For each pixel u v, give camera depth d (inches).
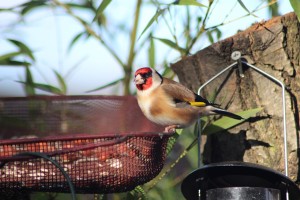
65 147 361.7
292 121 430.3
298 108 431.8
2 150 359.6
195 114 440.8
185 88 449.4
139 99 453.1
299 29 434.3
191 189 382.6
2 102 474.0
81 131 472.7
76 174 359.9
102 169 362.3
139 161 367.9
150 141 370.9
